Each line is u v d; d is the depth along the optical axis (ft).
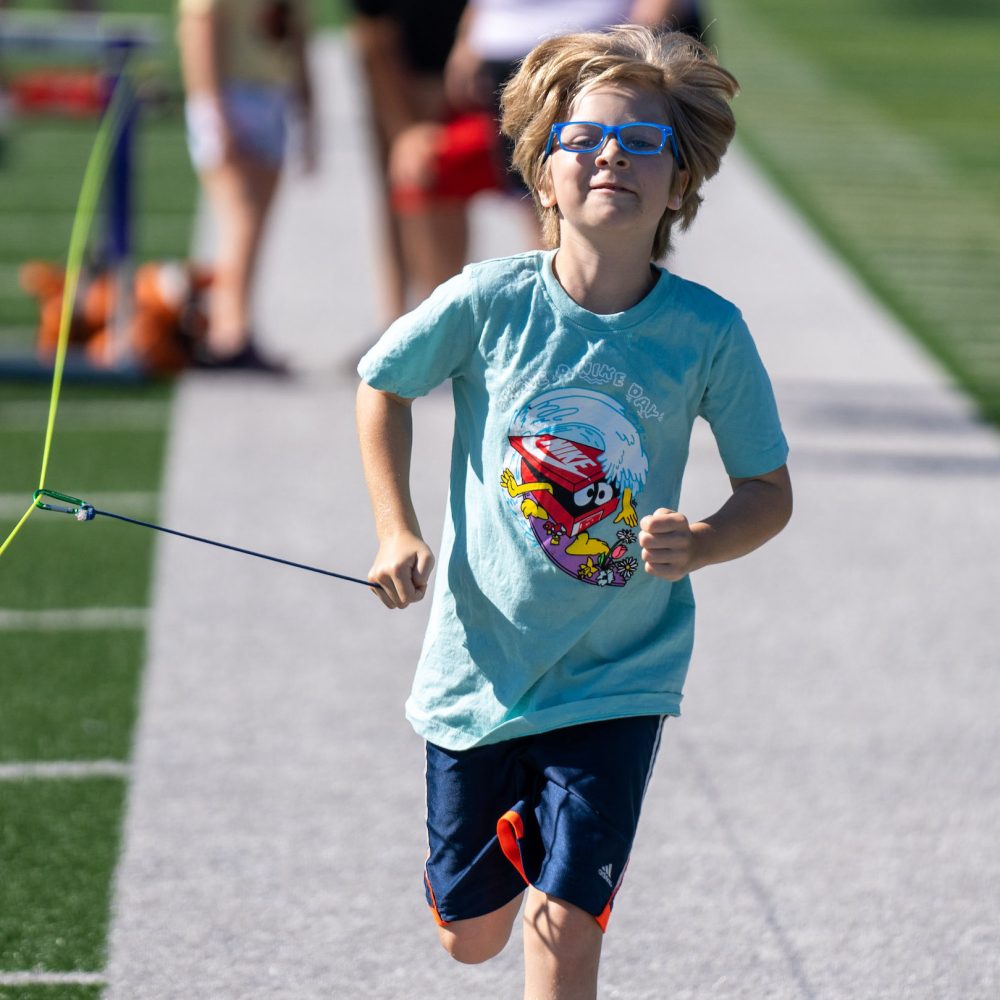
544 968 33.73
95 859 48.73
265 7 98.43
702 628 68.08
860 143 201.16
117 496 82.38
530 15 94.27
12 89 155.22
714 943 45.01
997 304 128.26
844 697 61.67
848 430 95.30
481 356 35.32
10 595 70.03
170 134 193.57
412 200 99.09
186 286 103.81
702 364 35.27
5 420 93.86
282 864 48.73
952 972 43.70
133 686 61.31
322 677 62.64
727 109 35.81
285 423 94.48
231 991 42.14
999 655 65.98
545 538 34.86
